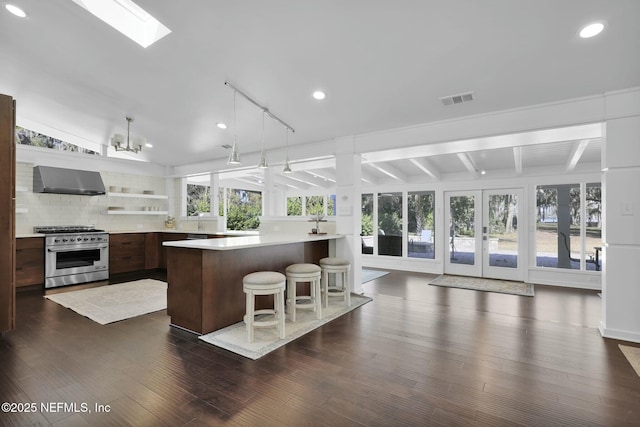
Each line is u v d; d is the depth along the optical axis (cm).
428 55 276
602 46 244
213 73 335
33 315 352
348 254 463
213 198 669
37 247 477
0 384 209
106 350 263
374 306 399
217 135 507
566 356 253
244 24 258
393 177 668
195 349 266
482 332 306
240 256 338
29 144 526
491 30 240
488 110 355
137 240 603
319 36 266
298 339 289
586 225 530
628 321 289
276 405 187
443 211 655
